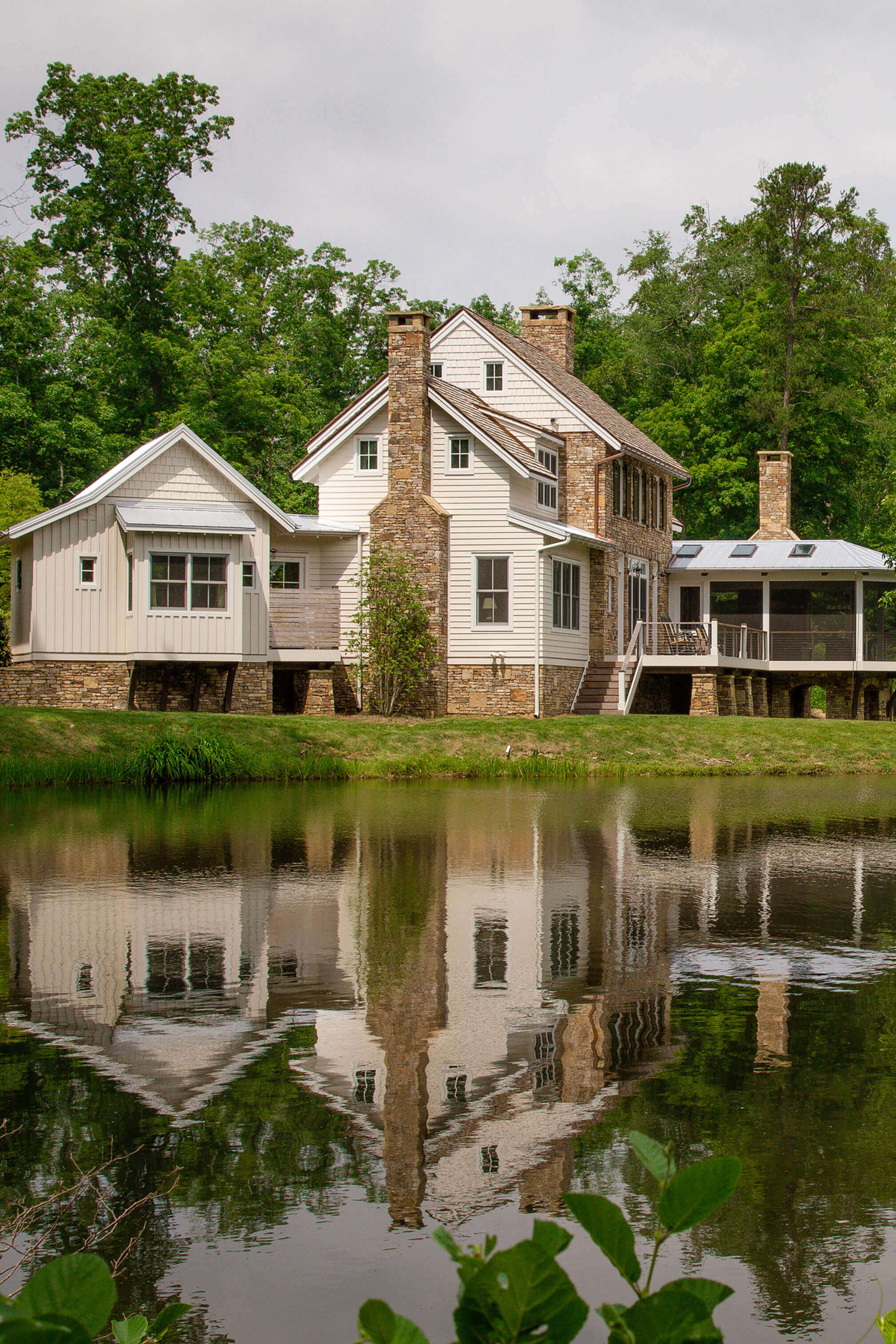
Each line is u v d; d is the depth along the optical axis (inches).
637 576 1760.6
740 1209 256.2
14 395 1893.5
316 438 1504.7
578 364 2674.7
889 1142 287.4
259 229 2618.1
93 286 2331.4
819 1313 218.2
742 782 1121.4
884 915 529.3
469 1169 272.7
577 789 1043.9
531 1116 302.8
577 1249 241.4
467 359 1652.3
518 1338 89.4
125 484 1325.0
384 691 1403.8
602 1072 332.8
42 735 1075.9
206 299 2208.4
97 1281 92.4
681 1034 365.4
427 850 697.0
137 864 645.3
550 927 503.8
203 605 1321.4
